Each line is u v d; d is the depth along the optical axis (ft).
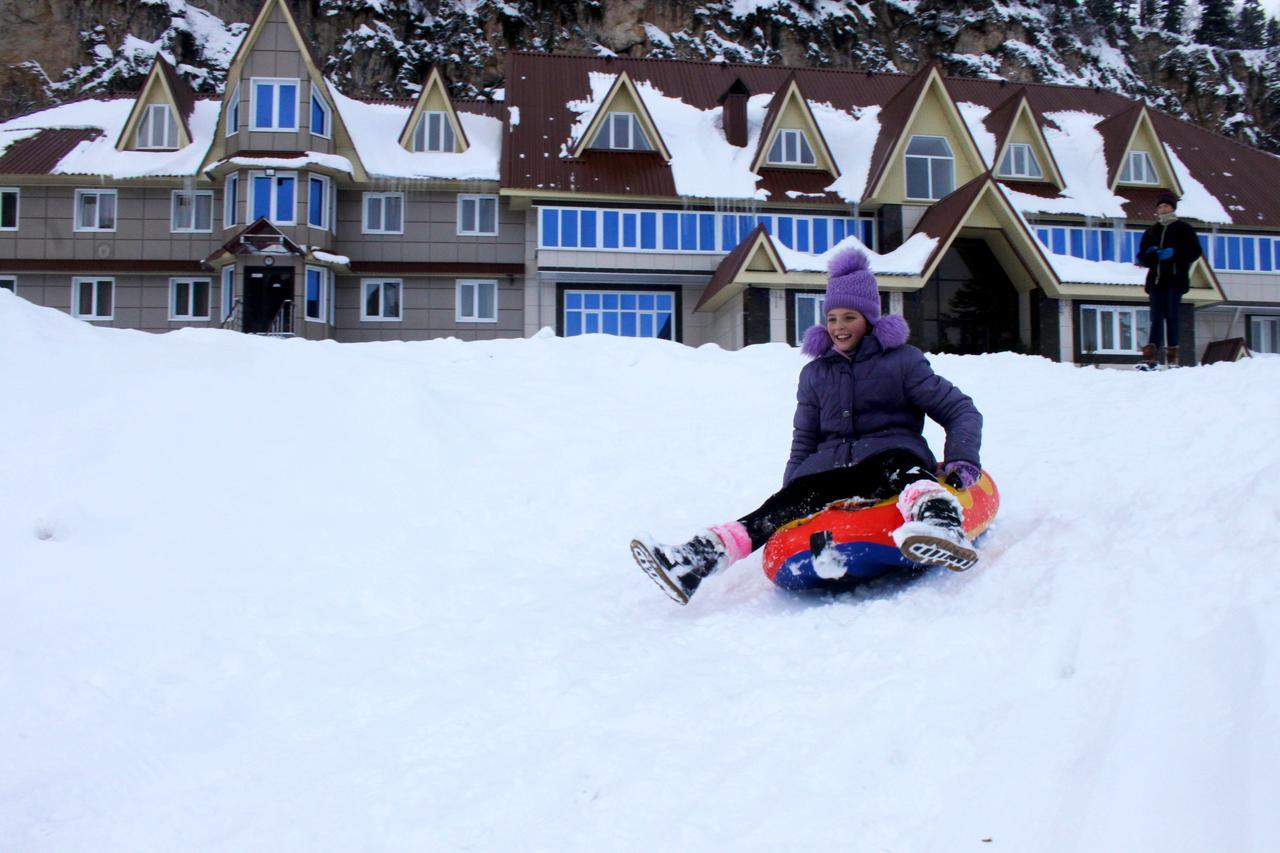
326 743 14.03
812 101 123.34
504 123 112.98
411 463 27.17
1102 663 11.59
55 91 176.86
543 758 12.52
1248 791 8.45
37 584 19.61
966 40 205.46
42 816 12.73
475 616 18.84
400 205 111.75
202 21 186.29
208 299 110.52
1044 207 113.91
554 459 28.04
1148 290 47.19
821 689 12.95
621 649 16.02
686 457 28.17
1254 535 13.34
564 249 106.63
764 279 97.40
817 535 16.53
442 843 11.02
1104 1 232.32
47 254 109.40
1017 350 111.75
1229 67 234.99
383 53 179.32
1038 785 9.74
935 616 14.60
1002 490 21.61
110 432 26.23
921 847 9.38
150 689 16.16
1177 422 24.95
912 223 111.45
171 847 11.85
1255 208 121.60
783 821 10.23
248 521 23.17
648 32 190.60
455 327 110.83
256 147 106.01
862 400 17.40
